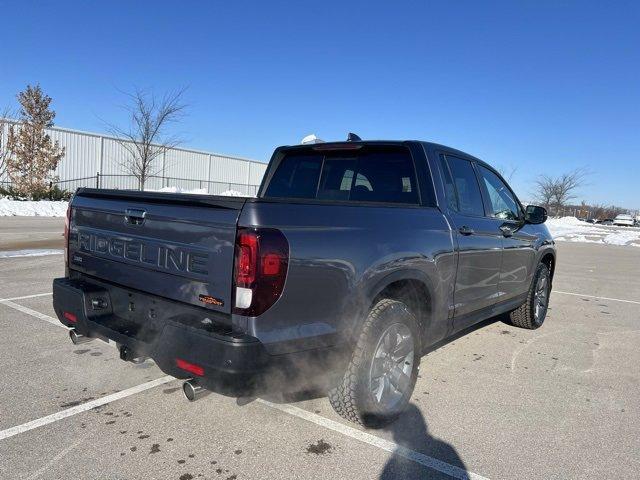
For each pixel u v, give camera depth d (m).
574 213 84.44
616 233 32.53
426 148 4.13
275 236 2.58
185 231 2.82
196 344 2.60
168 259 2.92
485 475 2.88
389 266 3.23
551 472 2.94
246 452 3.00
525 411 3.75
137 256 3.14
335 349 2.92
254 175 50.06
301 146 4.68
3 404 3.52
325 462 2.93
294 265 2.65
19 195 27.80
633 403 3.95
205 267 2.70
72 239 3.81
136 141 31.28
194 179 43.28
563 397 4.04
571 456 3.12
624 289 9.77
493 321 6.64
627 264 14.34
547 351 5.30
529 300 5.91
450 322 4.10
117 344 3.25
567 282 10.52
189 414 3.45
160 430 3.22
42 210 23.42
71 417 3.36
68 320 3.56
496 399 3.96
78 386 3.86
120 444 3.04
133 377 4.06
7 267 8.94
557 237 26.75
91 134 34.28
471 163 4.77
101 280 3.51
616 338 5.91
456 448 3.17
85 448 2.98
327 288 2.84
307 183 4.66
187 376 2.74
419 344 3.62
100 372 4.14
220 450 3.01
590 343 5.66
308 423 3.40
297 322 2.71
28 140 27.81
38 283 7.58
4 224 17.42
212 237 2.67
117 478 2.70
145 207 3.08
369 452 3.07
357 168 4.38
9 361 4.33
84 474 2.72
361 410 3.19
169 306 2.96
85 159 34.09
